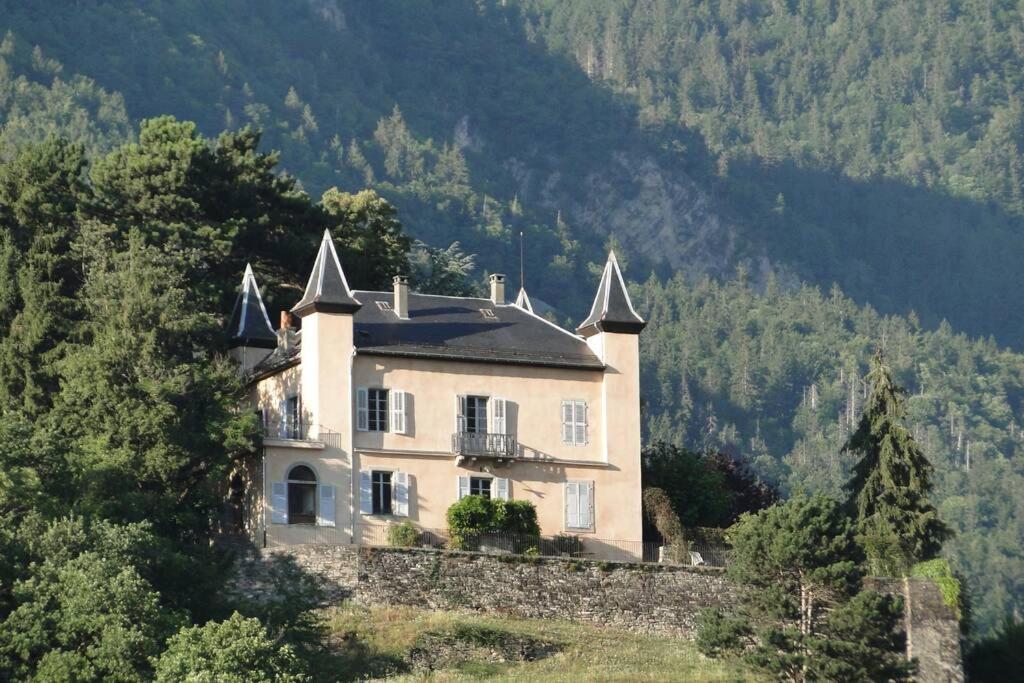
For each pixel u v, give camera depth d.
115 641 156.00
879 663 174.62
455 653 181.38
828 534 183.12
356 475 199.50
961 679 198.50
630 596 195.75
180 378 192.62
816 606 180.75
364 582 188.75
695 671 182.12
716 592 197.62
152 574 174.25
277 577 188.00
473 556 192.88
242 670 155.88
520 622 190.75
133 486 187.25
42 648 156.88
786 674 174.25
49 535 166.62
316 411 199.75
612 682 177.00
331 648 179.00
